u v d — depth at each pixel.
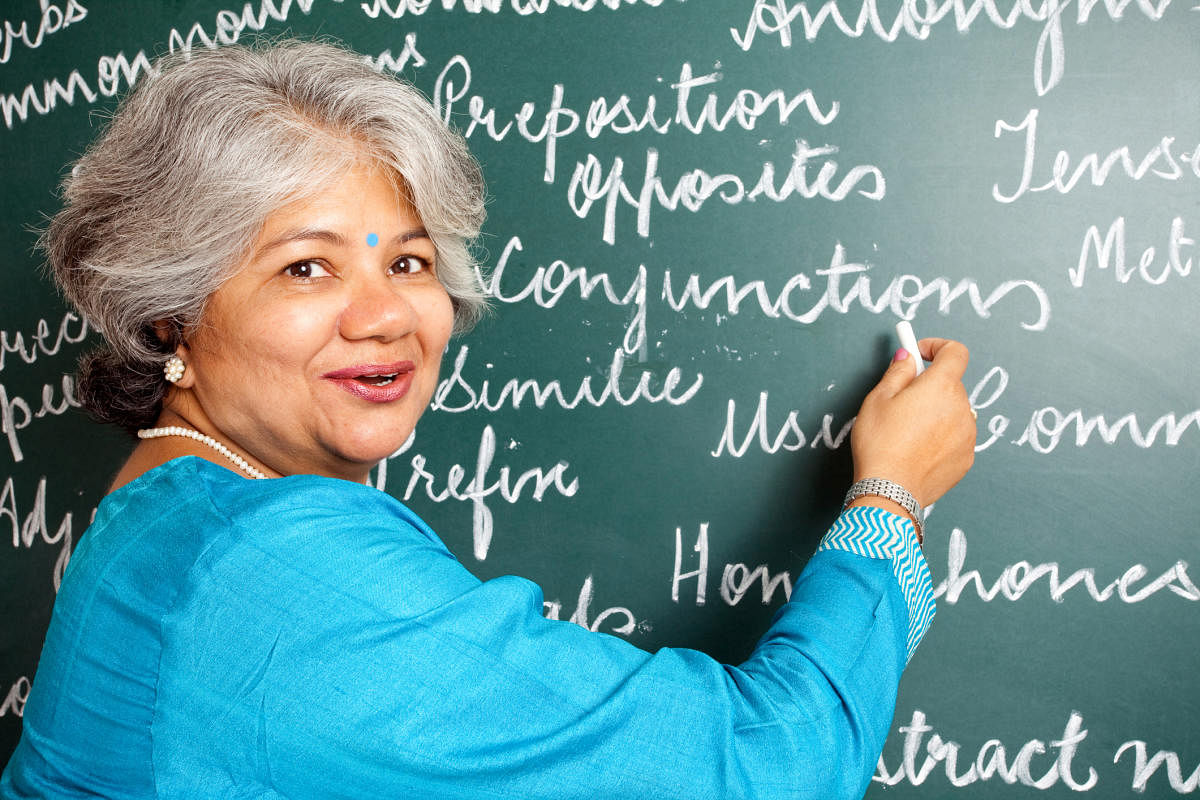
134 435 0.68
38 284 1.11
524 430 1.03
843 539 0.70
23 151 1.11
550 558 1.03
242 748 0.49
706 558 0.99
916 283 0.93
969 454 0.81
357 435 0.59
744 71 0.96
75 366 1.11
